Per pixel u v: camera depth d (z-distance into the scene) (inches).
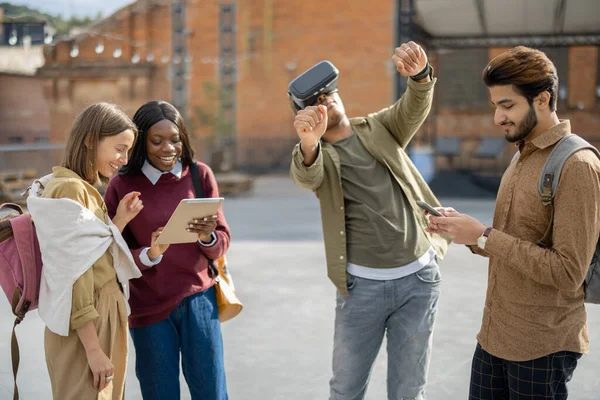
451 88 831.1
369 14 827.4
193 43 839.1
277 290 245.4
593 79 792.9
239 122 850.8
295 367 169.6
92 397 93.8
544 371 85.9
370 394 154.6
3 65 753.6
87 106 97.0
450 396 151.0
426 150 832.9
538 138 84.4
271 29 841.5
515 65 82.6
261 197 581.3
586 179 79.9
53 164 583.2
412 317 112.1
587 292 86.4
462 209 477.1
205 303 112.4
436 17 624.1
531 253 81.6
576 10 590.2
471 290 241.1
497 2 567.5
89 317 91.4
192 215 98.7
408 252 111.0
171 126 109.3
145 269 108.1
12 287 93.6
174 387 108.9
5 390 154.6
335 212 111.7
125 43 823.7
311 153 106.7
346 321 112.8
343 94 841.5
